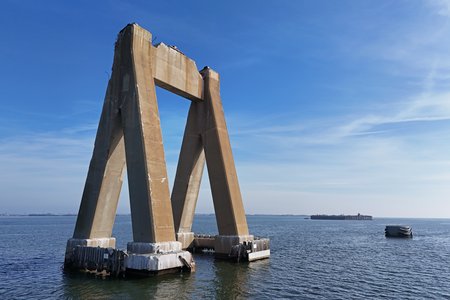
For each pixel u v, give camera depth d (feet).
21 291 69.31
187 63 106.73
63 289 67.41
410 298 72.84
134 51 87.97
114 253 75.72
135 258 73.31
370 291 77.30
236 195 106.22
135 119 83.25
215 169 106.22
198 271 84.94
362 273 100.07
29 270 91.81
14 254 129.29
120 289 65.98
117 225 458.09
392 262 125.70
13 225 467.11
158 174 82.12
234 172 108.99
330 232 322.34
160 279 72.90
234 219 101.96
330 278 89.76
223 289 69.36
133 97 84.74
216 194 105.19
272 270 93.66
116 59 91.15
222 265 94.58
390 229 269.23
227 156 107.96
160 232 78.02
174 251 78.64
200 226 403.95
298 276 89.04
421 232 364.99
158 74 94.84
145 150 80.43
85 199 87.66
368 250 167.12
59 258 117.39
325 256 136.87
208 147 108.99
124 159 90.53
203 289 67.97
